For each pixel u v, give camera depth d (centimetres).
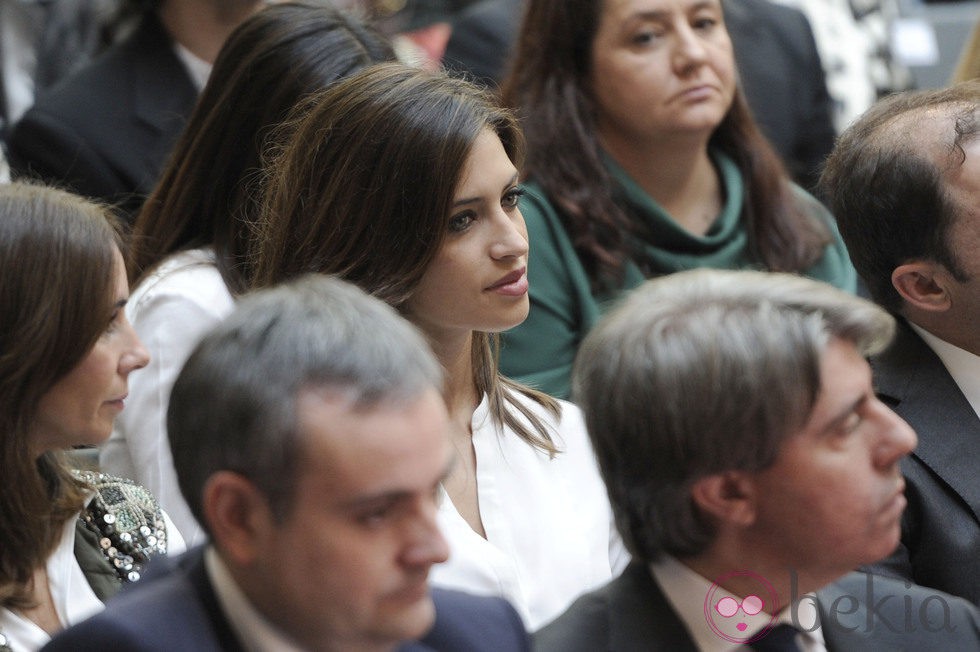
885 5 1855
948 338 928
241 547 523
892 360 933
